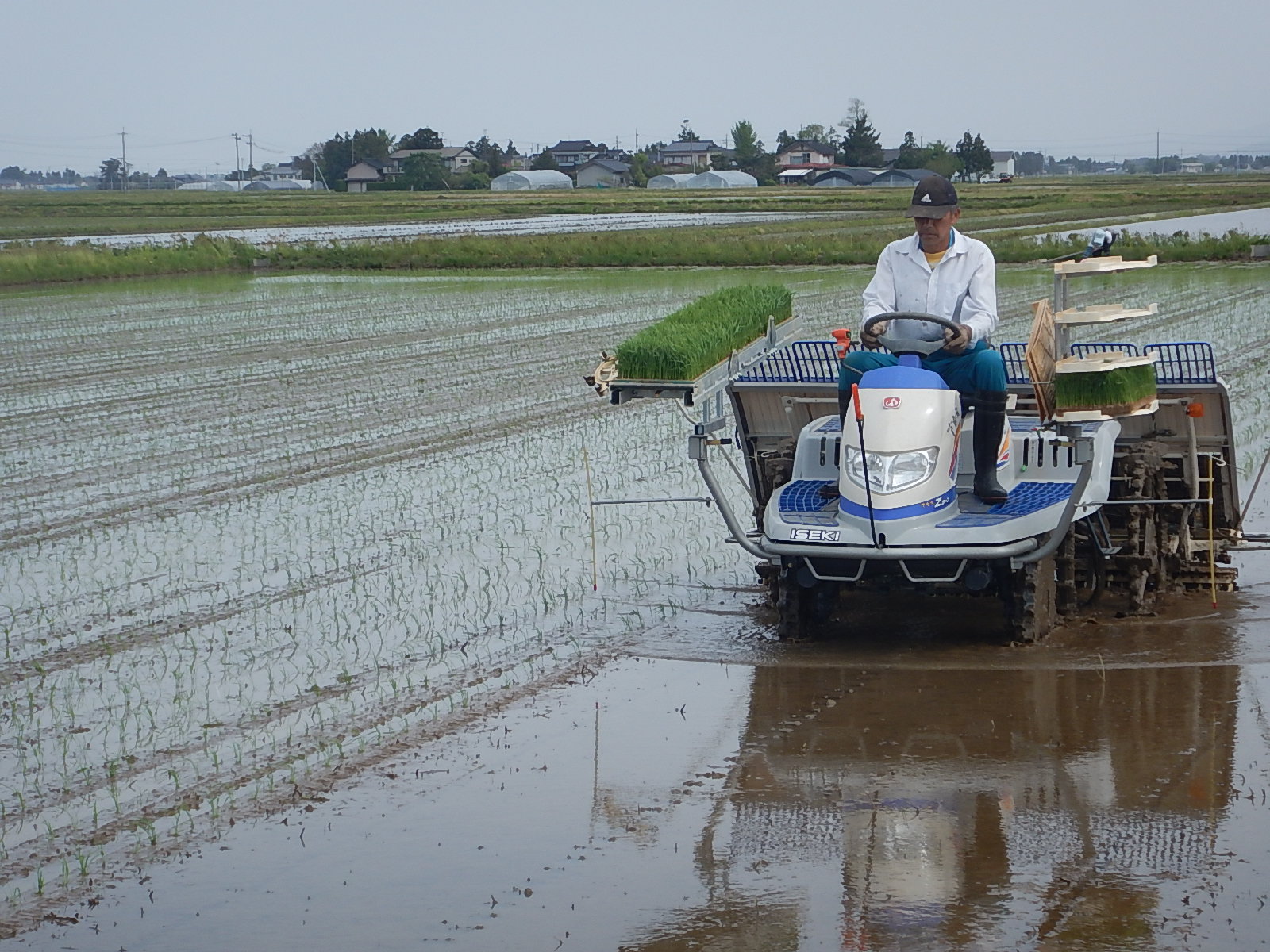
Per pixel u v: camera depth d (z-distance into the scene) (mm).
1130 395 7316
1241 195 77688
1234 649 7941
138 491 12906
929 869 5301
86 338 25297
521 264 41125
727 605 9102
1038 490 8156
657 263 40438
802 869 5348
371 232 58438
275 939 4914
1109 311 7445
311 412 17141
